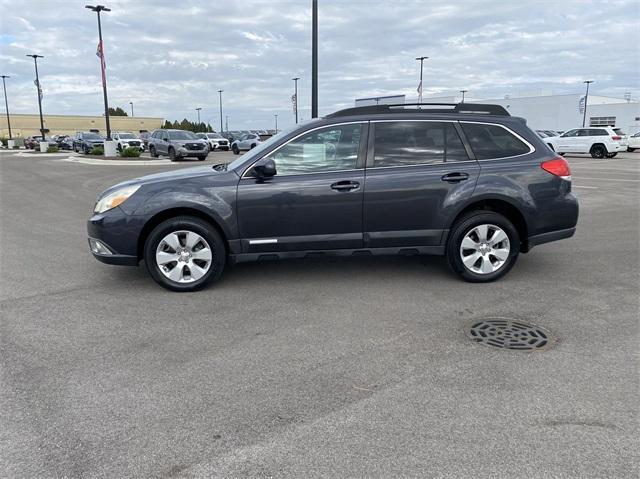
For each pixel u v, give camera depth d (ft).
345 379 11.11
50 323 14.49
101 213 16.87
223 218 16.62
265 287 17.69
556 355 12.12
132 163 85.40
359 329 13.89
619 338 13.05
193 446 8.80
